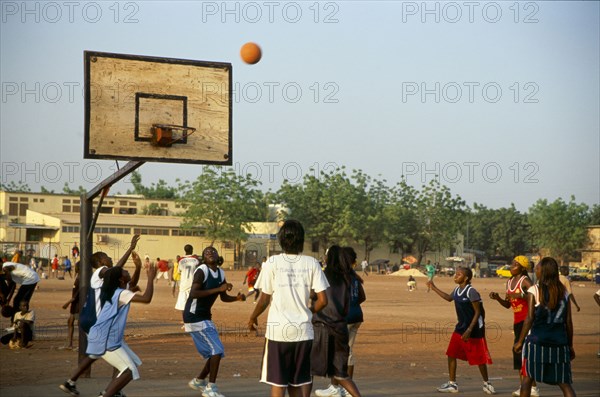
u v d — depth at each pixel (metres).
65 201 82.06
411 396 10.03
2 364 12.21
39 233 75.19
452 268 87.56
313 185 93.94
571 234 86.69
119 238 75.12
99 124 11.16
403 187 98.94
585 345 17.31
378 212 93.94
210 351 9.59
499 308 29.14
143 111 11.44
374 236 94.44
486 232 140.25
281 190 93.62
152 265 8.89
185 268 16.55
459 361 14.02
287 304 7.38
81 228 11.02
